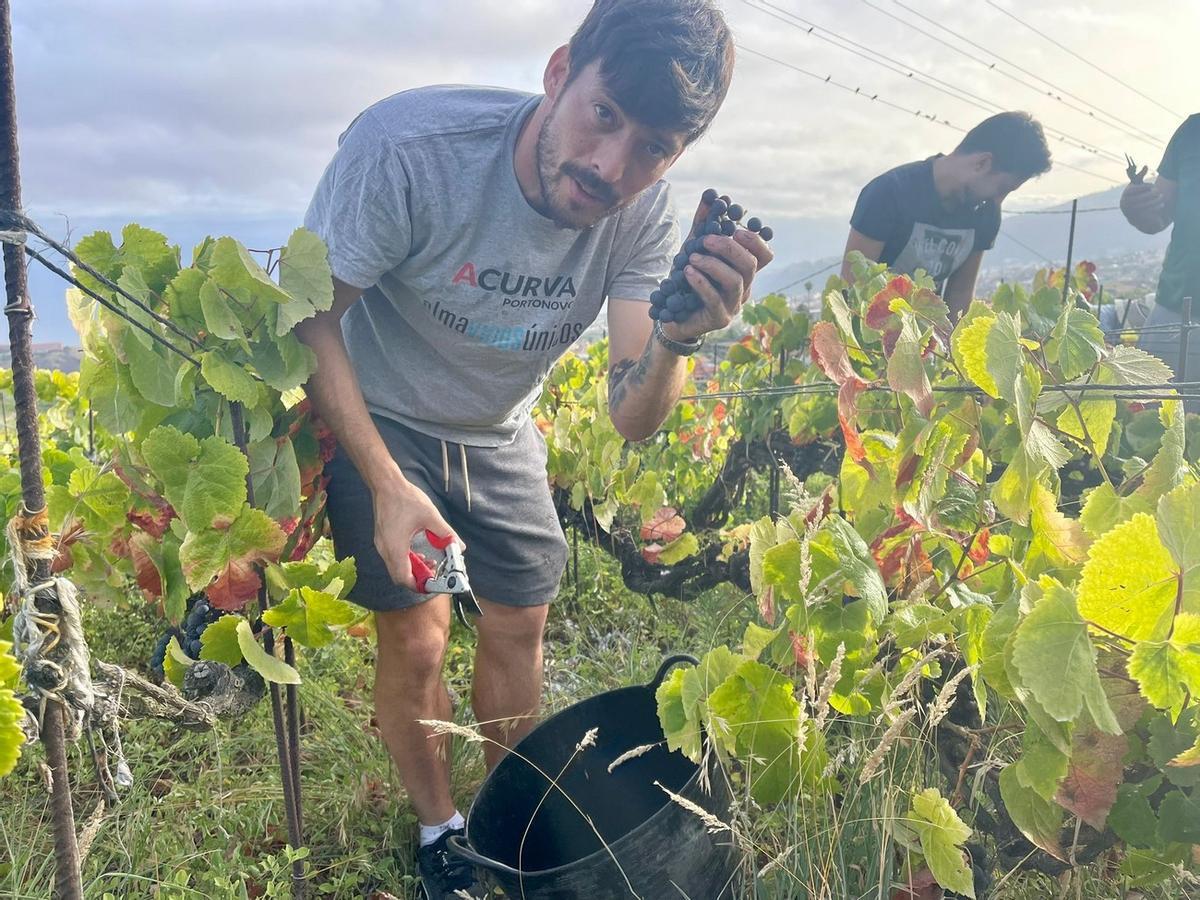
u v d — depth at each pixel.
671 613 3.79
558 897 1.58
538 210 1.97
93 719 1.24
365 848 2.27
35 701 1.14
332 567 1.69
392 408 2.21
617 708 2.14
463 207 1.94
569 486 3.85
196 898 1.93
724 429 5.30
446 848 2.19
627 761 2.15
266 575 1.66
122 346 1.61
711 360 7.03
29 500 1.15
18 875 1.96
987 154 3.81
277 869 1.99
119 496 1.83
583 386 5.55
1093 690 1.32
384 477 1.83
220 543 1.60
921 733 1.74
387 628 2.13
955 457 1.93
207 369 1.56
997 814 1.76
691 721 1.59
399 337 2.18
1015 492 1.68
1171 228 4.39
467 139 1.92
